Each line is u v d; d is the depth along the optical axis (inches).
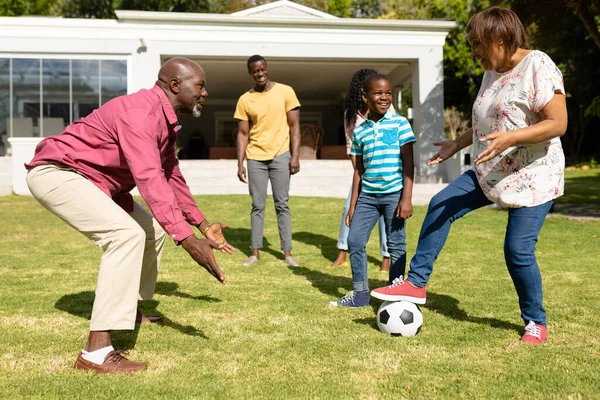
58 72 504.1
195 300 138.1
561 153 105.8
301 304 134.0
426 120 538.3
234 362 91.8
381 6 1140.5
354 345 101.2
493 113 104.2
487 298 139.4
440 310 127.7
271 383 81.9
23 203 354.9
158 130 95.1
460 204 109.1
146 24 506.0
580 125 941.8
